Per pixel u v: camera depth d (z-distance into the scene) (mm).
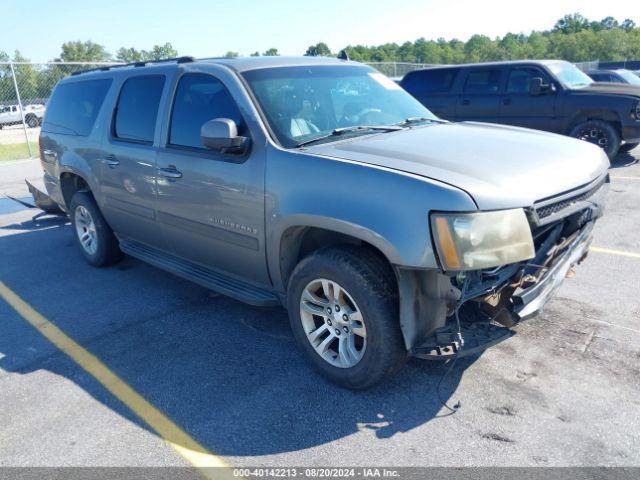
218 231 3850
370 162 3045
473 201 2672
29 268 5855
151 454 2834
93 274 5582
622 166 9844
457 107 11359
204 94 3961
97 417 3170
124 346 4016
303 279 3271
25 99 15727
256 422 3039
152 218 4523
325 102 3967
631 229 6105
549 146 3506
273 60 4125
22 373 3715
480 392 3188
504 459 2660
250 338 4039
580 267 5027
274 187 3336
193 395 3338
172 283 5234
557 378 3285
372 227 2855
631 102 9445
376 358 3023
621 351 3545
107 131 4930
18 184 11258
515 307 2961
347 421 3006
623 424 2859
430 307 2928
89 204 5426
